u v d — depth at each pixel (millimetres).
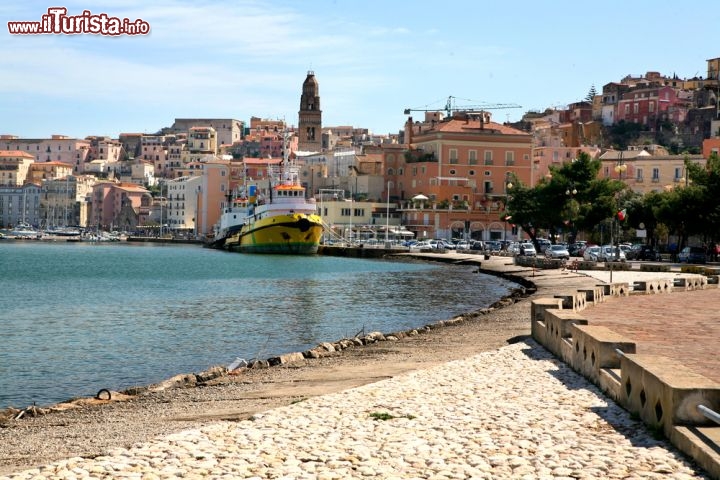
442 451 15188
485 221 173500
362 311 56625
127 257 153625
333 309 58188
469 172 178375
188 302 64438
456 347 33031
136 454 15266
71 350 39156
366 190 197250
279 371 28672
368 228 175125
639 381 17094
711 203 94938
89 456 15508
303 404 19750
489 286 78938
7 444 18672
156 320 51688
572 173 124062
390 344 35781
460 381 22516
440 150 177625
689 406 15078
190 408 22234
